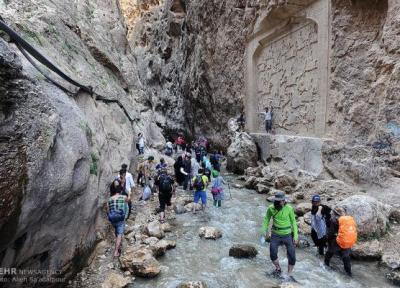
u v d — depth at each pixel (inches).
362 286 211.3
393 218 302.2
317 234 251.0
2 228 123.3
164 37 1332.4
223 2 804.0
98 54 526.3
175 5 1217.4
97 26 628.4
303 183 446.9
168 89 1284.4
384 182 368.5
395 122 367.2
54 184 160.4
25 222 140.1
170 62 1288.1
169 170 574.2
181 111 1204.5
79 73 356.2
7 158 127.0
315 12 486.9
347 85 428.8
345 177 414.3
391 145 369.1
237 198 438.6
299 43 549.6
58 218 177.3
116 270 225.9
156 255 253.9
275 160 591.2
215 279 222.1
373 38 410.9
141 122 730.8
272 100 654.5
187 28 1081.4
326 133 459.5
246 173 599.8
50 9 401.7
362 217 264.7
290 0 515.8
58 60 303.4
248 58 745.6
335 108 446.0
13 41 200.2
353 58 426.0
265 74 684.7
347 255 223.5
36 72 207.3
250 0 695.1
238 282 217.5
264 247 275.4
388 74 381.1
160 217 333.7
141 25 1626.5
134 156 471.8
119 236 245.0
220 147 897.5
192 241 289.0
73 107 224.1
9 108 136.0
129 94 666.8
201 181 371.6
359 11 426.6
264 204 406.9
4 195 122.6
